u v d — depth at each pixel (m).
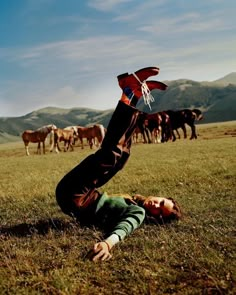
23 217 8.16
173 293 3.96
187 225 6.32
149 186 11.14
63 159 30.20
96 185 6.12
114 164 5.71
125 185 11.74
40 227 7.05
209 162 15.88
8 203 10.12
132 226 5.67
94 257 4.92
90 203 6.26
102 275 4.53
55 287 4.25
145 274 4.43
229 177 11.30
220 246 5.19
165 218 6.55
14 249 5.70
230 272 4.32
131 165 18.50
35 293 4.14
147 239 5.66
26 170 22.09
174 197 9.06
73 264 4.93
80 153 38.06
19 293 4.17
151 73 5.11
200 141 39.19
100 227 6.26
